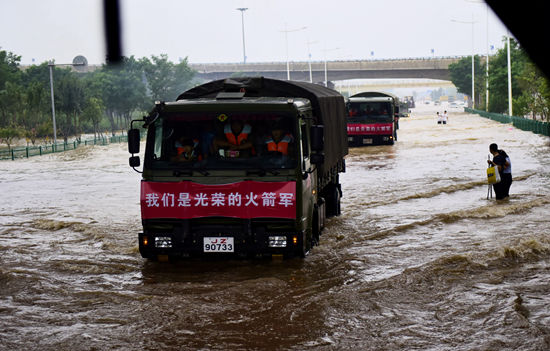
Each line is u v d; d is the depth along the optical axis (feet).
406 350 23.45
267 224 33.58
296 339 24.79
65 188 74.28
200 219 33.78
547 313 27.02
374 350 23.53
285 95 39.91
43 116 209.77
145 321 27.04
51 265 36.86
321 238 42.34
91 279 33.88
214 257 34.09
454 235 42.70
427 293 30.19
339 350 23.62
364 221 48.11
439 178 71.77
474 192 62.08
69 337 25.25
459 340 24.29
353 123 118.11
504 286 30.94
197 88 41.39
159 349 24.00
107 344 24.54
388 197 59.26
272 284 31.96
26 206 60.08
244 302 29.43
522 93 212.23
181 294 30.81
